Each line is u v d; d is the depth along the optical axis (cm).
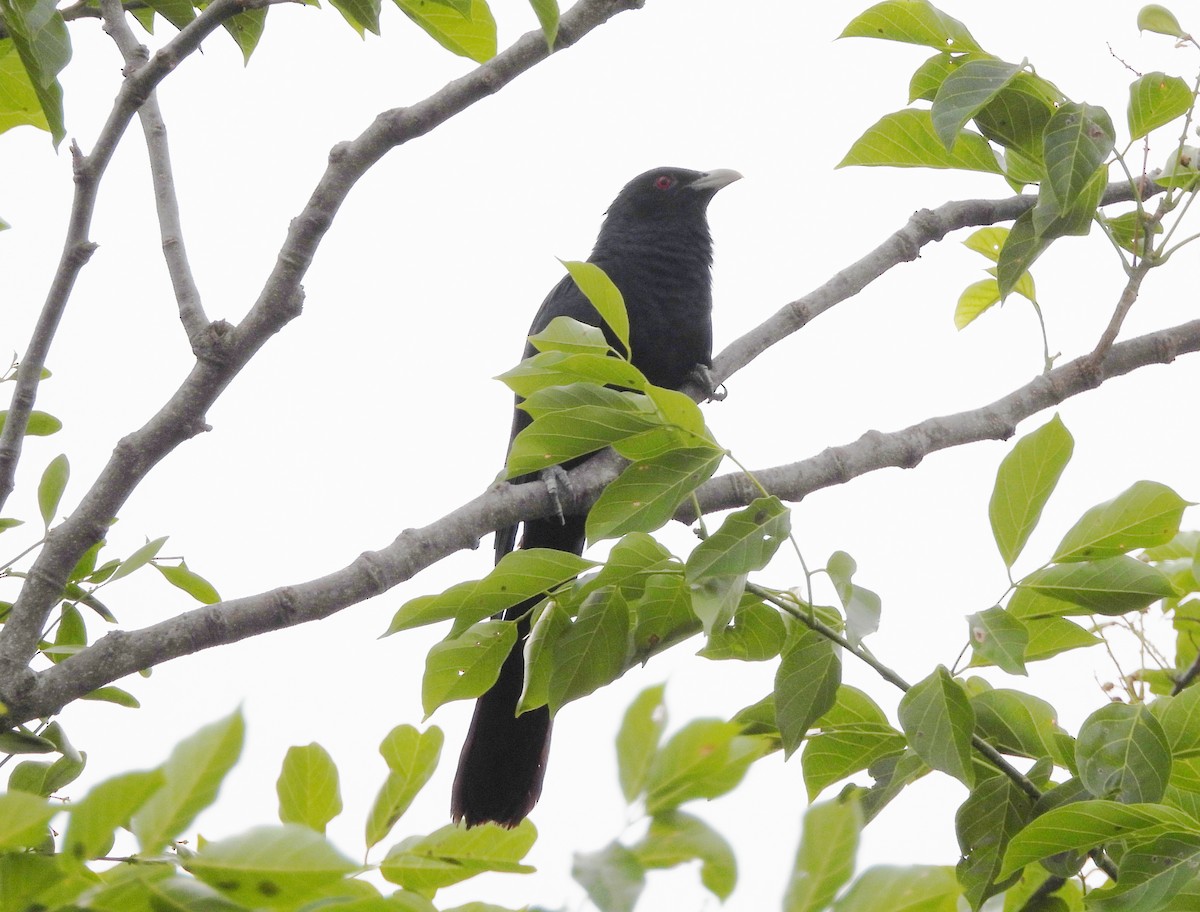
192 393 752
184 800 354
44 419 908
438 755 543
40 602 729
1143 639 844
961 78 822
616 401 696
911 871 364
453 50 836
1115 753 670
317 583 743
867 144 941
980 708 770
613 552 711
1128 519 733
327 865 361
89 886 368
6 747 726
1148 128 853
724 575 658
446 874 484
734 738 388
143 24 1005
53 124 675
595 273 684
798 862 369
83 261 763
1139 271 899
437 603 728
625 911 368
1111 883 740
